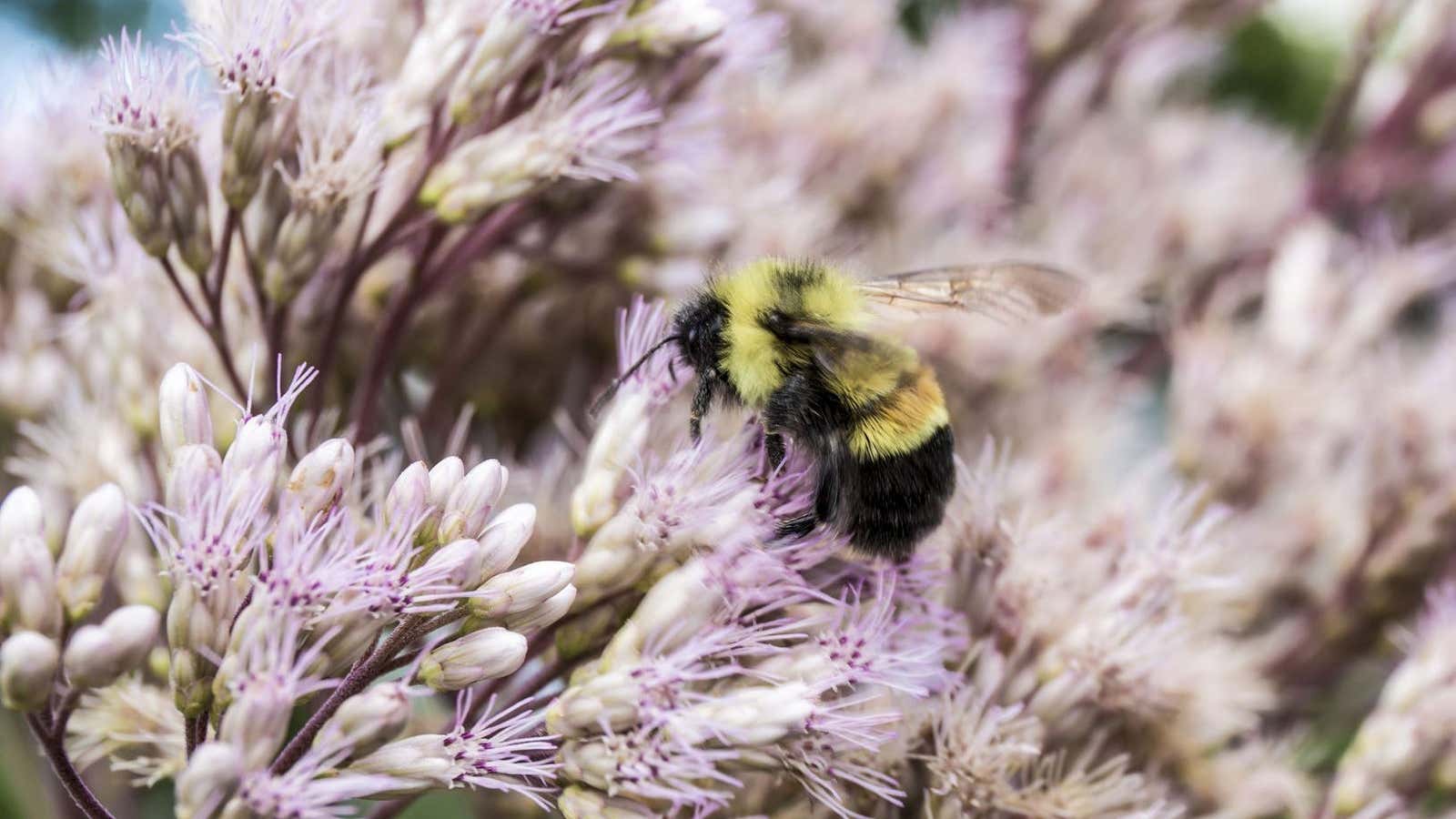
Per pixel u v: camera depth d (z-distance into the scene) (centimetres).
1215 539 14
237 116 13
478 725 12
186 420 12
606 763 12
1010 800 13
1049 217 17
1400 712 14
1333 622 15
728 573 12
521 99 13
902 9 18
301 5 13
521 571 12
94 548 12
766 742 12
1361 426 16
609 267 14
